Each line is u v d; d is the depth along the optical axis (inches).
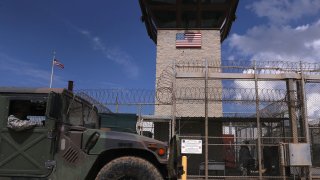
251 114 643.5
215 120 645.3
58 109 235.8
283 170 513.7
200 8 797.2
